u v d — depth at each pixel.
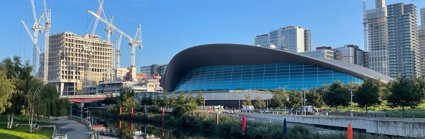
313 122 57.06
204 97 109.62
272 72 120.56
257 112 78.38
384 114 55.06
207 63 136.00
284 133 47.44
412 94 57.78
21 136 42.88
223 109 94.38
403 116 51.62
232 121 61.66
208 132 67.38
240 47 125.00
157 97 118.62
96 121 98.81
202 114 74.50
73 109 148.62
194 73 141.00
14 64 58.81
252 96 106.56
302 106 80.00
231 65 130.88
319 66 114.88
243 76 124.56
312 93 85.50
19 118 77.06
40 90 60.62
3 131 45.53
